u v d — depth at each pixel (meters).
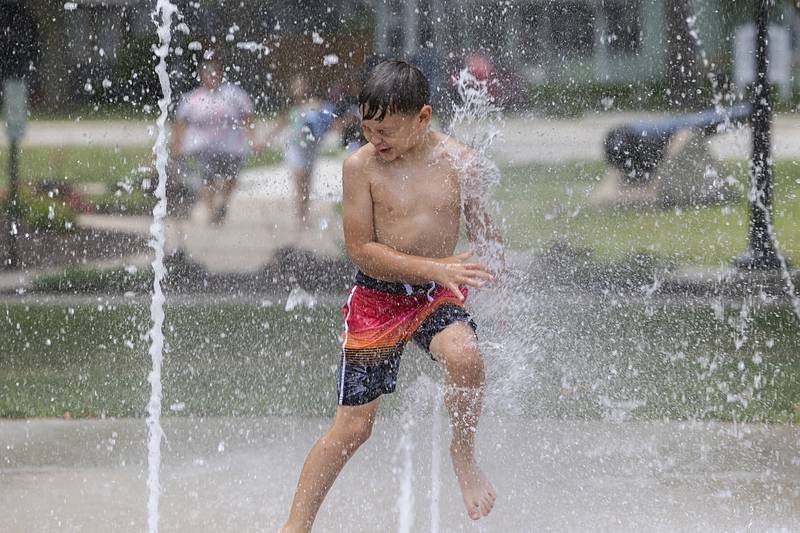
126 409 15.16
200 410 15.01
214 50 25.56
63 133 28.34
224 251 23.64
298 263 22.62
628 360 16.77
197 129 25.55
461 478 10.41
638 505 11.16
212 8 25.31
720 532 10.48
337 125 24.72
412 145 10.05
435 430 13.21
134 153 27.53
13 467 12.73
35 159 28.52
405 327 10.09
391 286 10.10
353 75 24.42
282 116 25.11
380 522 10.73
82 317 20.27
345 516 10.89
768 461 12.67
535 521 10.71
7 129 28.05
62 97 28.41
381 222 10.13
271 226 24.67
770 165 25.72
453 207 10.28
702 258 22.16
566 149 25.31
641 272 20.94
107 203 26.75
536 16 25.53
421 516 10.83
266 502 11.50
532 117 25.11
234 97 25.25
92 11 28.02
